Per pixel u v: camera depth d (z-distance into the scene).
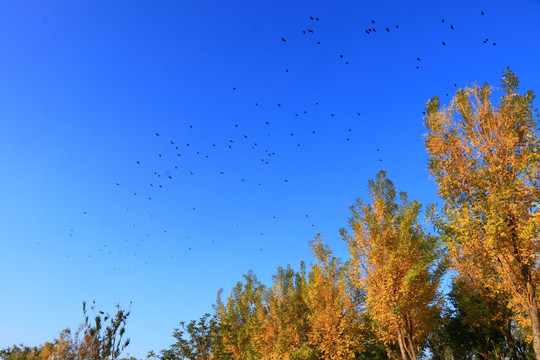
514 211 10.11
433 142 11.98
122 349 17.22
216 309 27.22
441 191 11.76
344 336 17.67
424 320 14.46
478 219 10.65
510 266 10.54
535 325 9.95
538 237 9.75
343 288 18.41
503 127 10.88
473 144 11.33
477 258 12.17
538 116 10.59
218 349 24.36
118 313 17.67
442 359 27.22
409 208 14.44
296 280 25.11
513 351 16.84
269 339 22.00
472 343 23.16
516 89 11.08
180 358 24.23
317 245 20.11
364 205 15.25
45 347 18.08
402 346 13.55
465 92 11.81
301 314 23.45
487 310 17.48
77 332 17.19
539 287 10.60
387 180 15.45
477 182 11.02
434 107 12.57
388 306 13.74
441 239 12.71
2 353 26.53
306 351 18.44
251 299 26.89
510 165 10.75
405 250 13.54
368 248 14.55
